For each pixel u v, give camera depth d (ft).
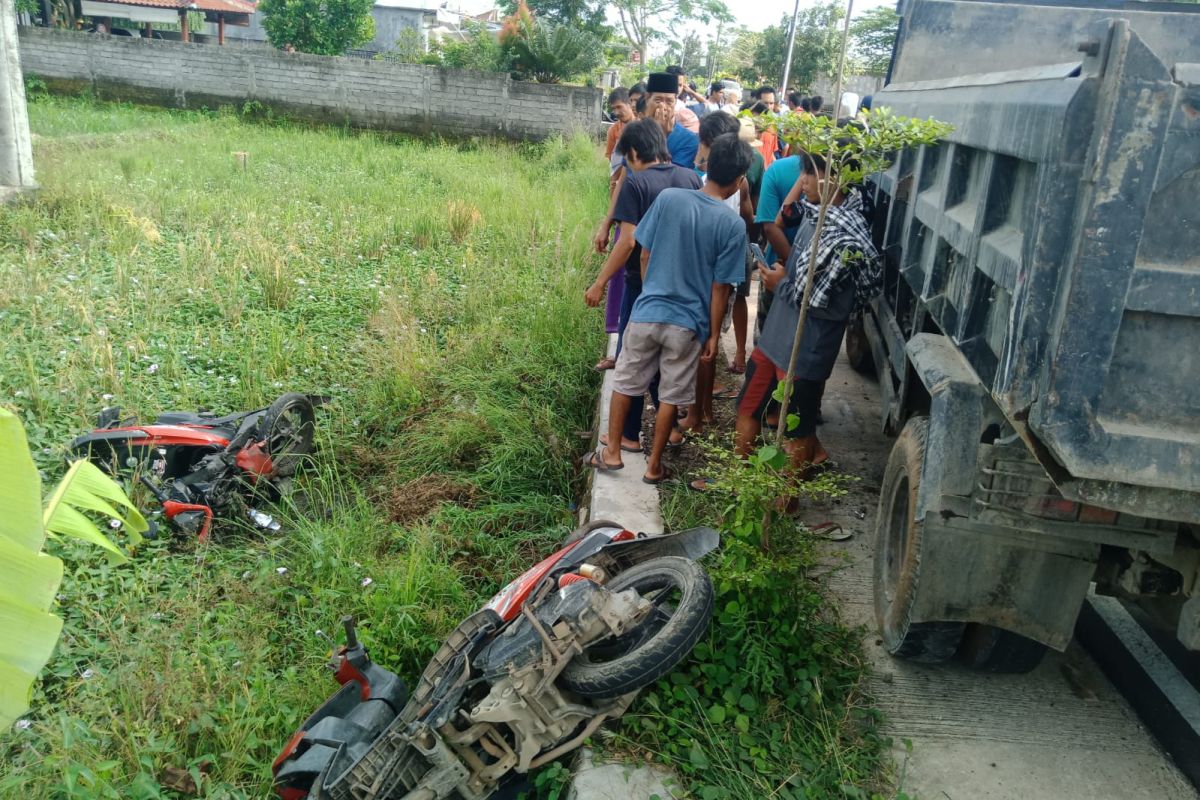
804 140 12.65
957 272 12.45
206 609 15.07
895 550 14.07
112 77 76.79
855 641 13.99
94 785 10.64
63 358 23.08
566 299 28.81
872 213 17.80
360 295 30.55
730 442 20.03
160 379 22.77
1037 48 20.35
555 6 111.45
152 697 12.69
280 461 18.79
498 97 74.23
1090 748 12.41
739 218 16.76
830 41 133.80
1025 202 9.78
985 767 11.93
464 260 34.27
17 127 37.04
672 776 11.33
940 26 20.67
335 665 13.21
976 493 10.46
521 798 11.59
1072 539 10.57
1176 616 11.07
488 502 19.33
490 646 11.57
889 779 11.60
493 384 23.86
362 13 96.53
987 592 11.56
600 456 18.86
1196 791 11.74
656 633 11.78
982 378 10.62
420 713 11.00
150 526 16.40
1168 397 8.39
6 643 7.20
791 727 12.08
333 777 10.87
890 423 17.81
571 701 11.27
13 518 7.48
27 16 96.53
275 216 39.42
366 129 76.07
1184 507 8.54
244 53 75.05
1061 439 8.30
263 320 27.20
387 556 16.70
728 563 13.37
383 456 21.09
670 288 16.90
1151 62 7.53
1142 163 7.71
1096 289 8.01
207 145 57.52
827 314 15.51
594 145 68.95
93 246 32.32
